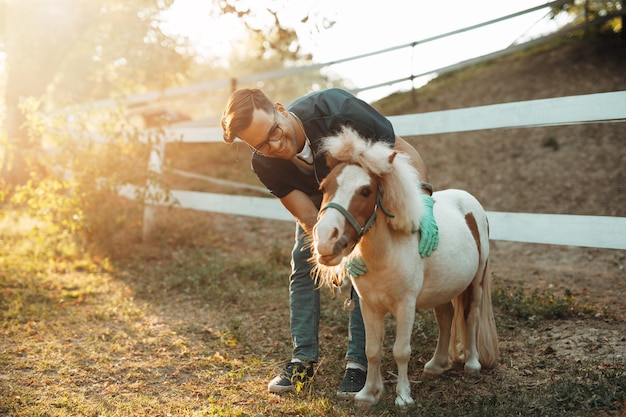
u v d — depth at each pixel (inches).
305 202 132.3
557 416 115.5
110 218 276.2
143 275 245.0
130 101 454.6
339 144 110.1
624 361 141.7
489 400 127.3
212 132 286.2
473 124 202.7
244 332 177.8
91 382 145.3
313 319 143.0
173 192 299.6
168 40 438.6
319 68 403.2
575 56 452.1
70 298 215.5
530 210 311.1
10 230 317.4
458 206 144.7
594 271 233.1
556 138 373.7
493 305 191.8
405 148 134.7
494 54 387.5
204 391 139.2
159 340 173.9
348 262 120.8
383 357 156.9
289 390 137.4
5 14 406.0
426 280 129.2
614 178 320.8
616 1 471.8
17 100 402.3
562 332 165.2
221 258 262.4
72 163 284.7
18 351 163.2
